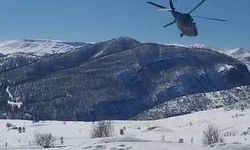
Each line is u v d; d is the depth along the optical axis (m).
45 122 195.50
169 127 163.25
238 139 116.62
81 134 146.38
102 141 59.03
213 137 105.62
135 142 53.09
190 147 51.00
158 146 50.22
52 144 103.38
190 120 181.00
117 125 180.00
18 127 165.50
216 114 184.88
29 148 89.19
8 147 94.75
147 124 186.25
